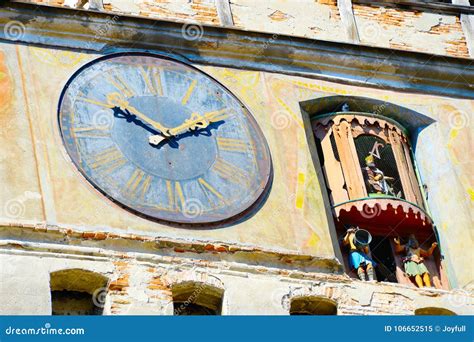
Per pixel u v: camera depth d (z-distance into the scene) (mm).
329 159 45281
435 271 44594
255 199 42938
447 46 48531
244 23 46875
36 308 39188
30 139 42156
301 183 43844
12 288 39375
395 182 45531
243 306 40875
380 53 46969
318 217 43281
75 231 40656
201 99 44500
